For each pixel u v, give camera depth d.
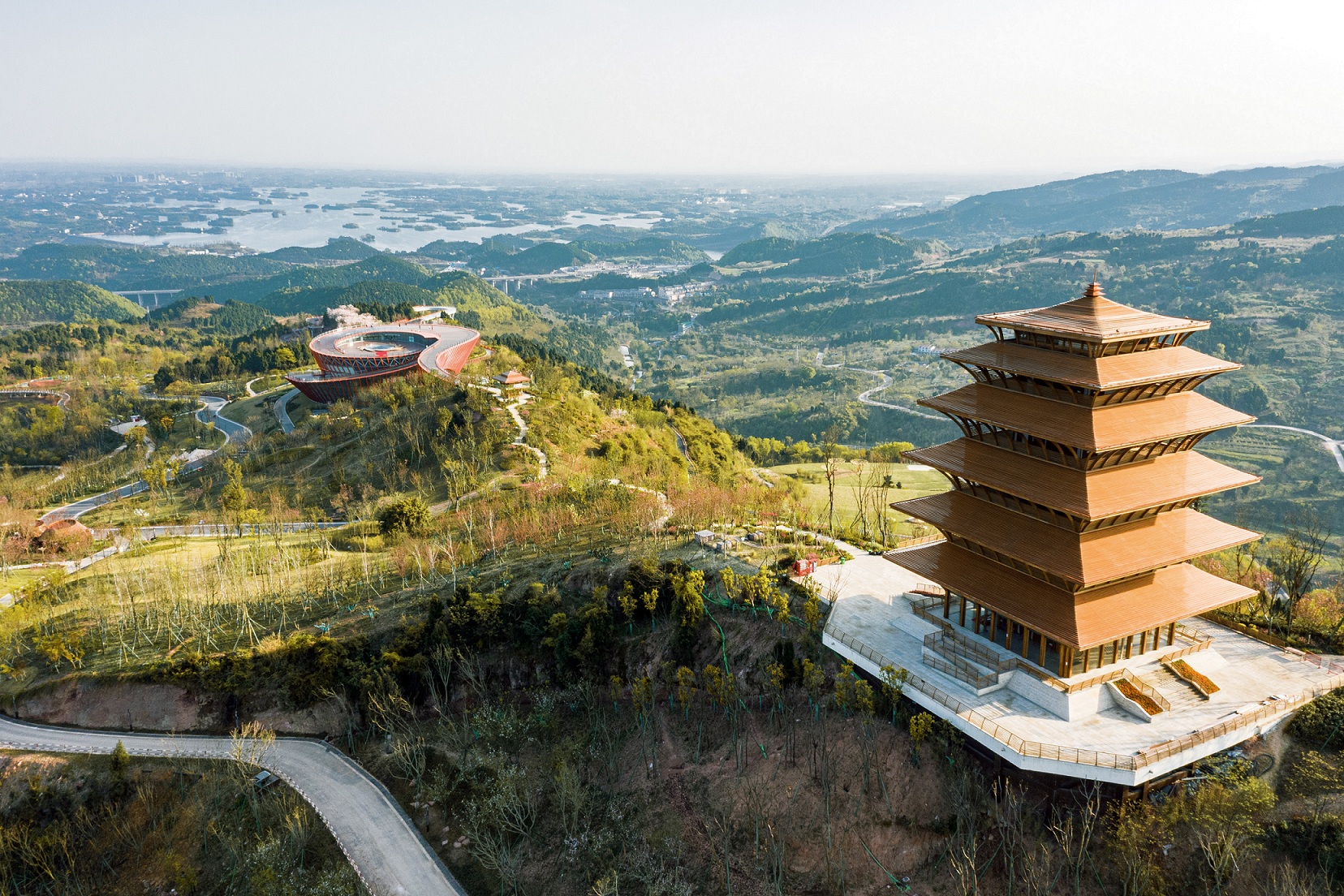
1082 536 68.94
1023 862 66.00
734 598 95.88
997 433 75.81
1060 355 69.88
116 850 87.56
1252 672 76.62
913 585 96.38
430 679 99.19
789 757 79.50
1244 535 74.81
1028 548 71.00
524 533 126.50
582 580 107.75
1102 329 67.19
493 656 102.38
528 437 178.38
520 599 105.25
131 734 100.38
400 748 92.88
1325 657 79.31
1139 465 71.56
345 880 77.62
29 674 107.69
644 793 83.19
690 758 84.56
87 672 104.94
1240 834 63.50
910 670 77.81
